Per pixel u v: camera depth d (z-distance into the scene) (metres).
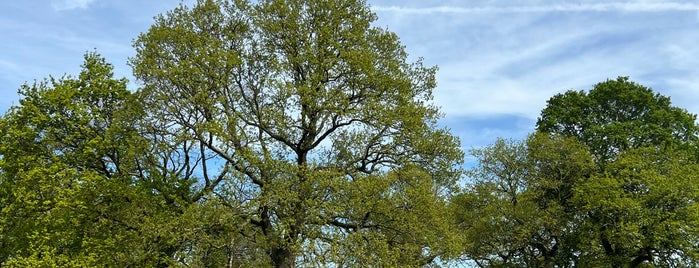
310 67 22.52
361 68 21.77
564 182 35.75
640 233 30.20
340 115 21.55
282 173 19.73
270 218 20.55
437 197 22.86
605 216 32.75
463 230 33.03
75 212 21.41
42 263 18.70
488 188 35.03
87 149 22.44
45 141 23.94
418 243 20.53
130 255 19.88
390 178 21.02
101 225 21.70
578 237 33.28
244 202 20.41
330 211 18.59
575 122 40.41
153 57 22.98
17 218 23.22
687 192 30.23
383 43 24.17
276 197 19.14
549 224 32.88
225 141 20.41
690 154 36.59
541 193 35.28
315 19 23.30
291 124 21.94
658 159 33.88
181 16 24.02
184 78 21.91
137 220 21.08
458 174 23.41
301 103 21.55
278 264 20.98
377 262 18.44
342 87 22.73
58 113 23.89
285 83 21.38
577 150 34.78
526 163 35.69
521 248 34.56
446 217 22.50
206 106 21.47
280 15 23.05
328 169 20.75
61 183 22.48
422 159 23.06
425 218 20.20
